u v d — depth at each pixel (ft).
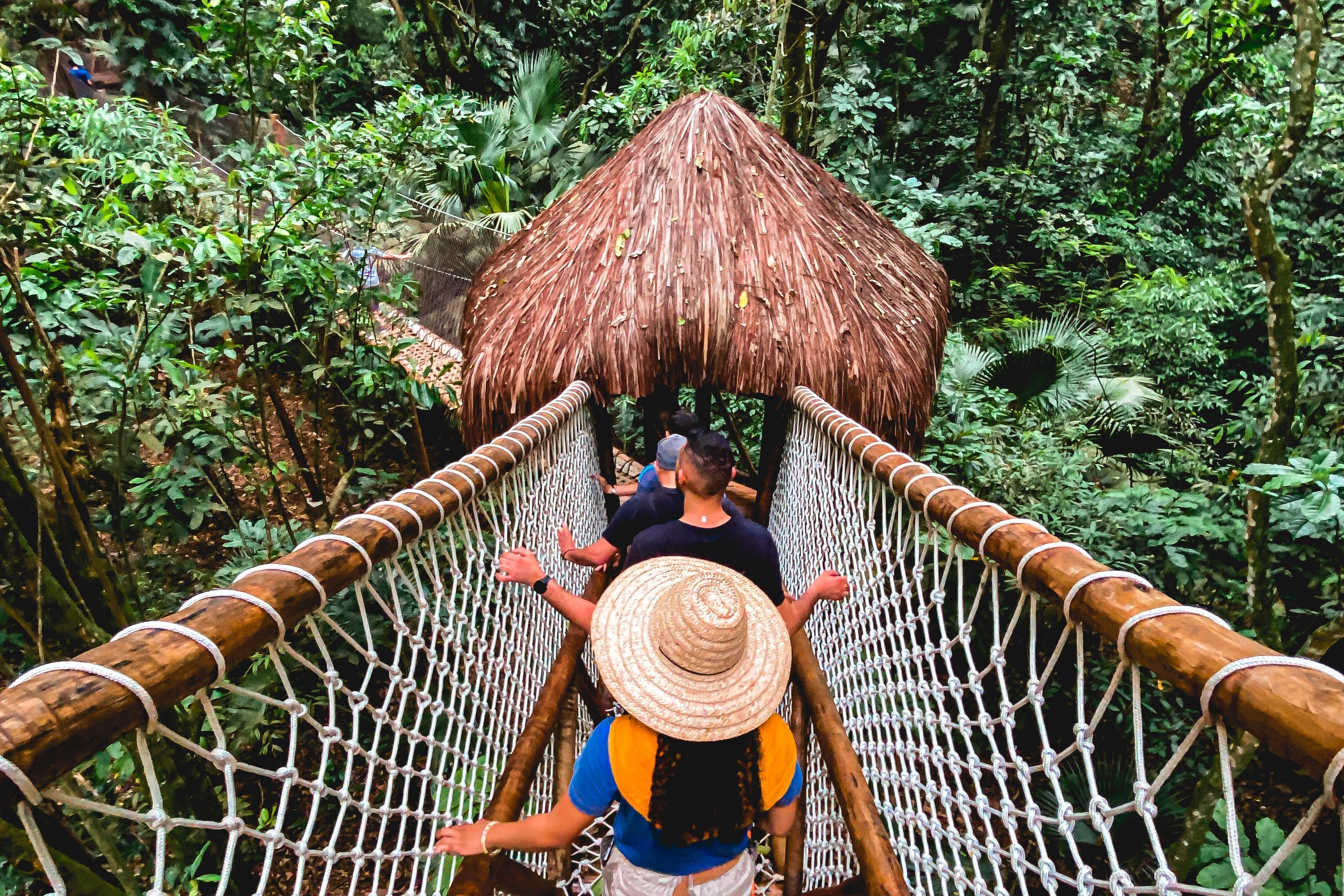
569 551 8.59
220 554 19.72
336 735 3.87
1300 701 2.23
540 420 8.89
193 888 10.46
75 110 13.30
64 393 10.34
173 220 11.96
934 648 5.28
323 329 16.57
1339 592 15.98
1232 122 38.17
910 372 12.60
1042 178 44.96
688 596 4.46
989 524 4.31
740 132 13.55
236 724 12.92
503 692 6.71
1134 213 46.03
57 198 11.46
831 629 9.00
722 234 12.31
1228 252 45.96
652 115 31.30
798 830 7.35
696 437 6.84
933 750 5.30
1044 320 26.73
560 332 12.17
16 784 2.18
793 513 12.16
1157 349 29.91
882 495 6.65
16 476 8.32
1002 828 15.79
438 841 4.86
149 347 12.12
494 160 32.96
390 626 15.24
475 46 44.73
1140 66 49.73
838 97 31.17
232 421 15.02
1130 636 2.96
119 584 10.37
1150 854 15.29
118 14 27.68
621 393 11.94
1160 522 16.93
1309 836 17.19
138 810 10.41
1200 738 15.79
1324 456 10.18
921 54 48.88
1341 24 28.99
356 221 15.89
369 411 17.22
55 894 2.35
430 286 24.32
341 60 34.71
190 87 29.22
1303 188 36.47
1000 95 45.78
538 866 7.28
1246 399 27.27
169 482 14.78
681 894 4.92
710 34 31.81
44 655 8.52
